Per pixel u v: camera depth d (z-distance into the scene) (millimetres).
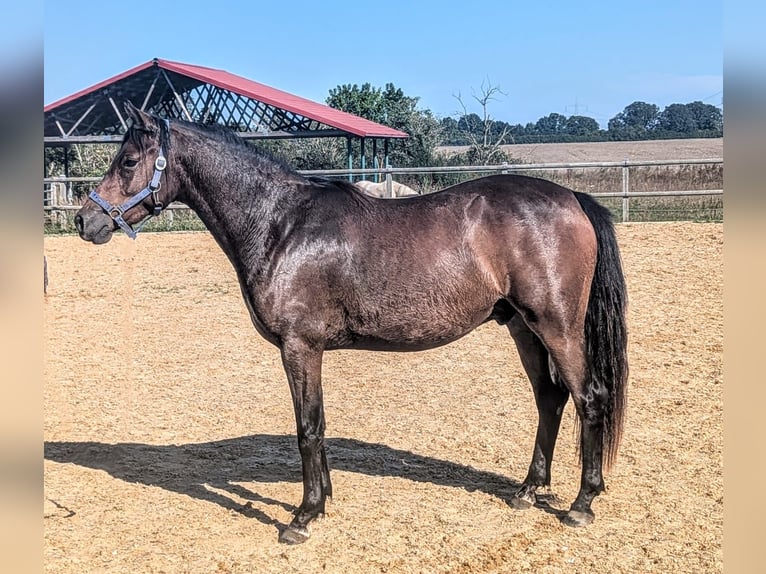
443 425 6227
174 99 23922
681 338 8539
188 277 13281
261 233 4293
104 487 5070
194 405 6965
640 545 4133
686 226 14367
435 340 4395
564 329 4270
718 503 4605
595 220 4426
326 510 4652
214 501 4848
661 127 61969
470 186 4488
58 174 27625
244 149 4418
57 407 6887
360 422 6359
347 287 4234
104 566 4016
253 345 9211
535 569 3924
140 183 4344
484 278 4281
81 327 10164
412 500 4801
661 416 6176
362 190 4523
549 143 55125
